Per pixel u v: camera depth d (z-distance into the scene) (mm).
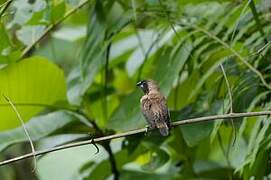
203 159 10812
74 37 11883
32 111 9859
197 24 9242
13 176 13734
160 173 10594
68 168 11984
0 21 8578
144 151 10180
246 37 8930
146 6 9445
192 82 9359
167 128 7723
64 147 7348
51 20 9094
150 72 10820
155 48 10539
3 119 9742
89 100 10281
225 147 10250
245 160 7691
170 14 9422
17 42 9781
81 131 9664
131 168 11984
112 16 10172
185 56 8578
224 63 8805
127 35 11062
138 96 9062
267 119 7520
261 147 7609
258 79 8328
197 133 8547
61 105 9875
